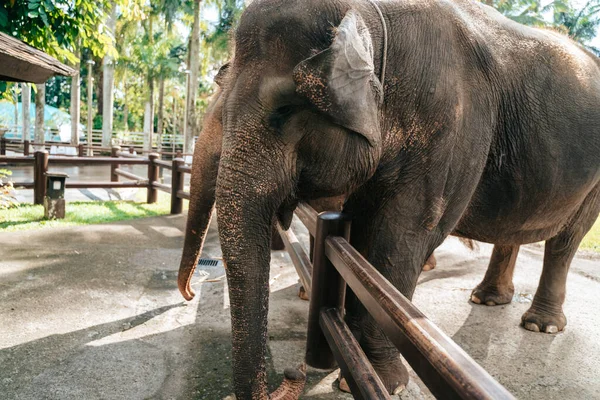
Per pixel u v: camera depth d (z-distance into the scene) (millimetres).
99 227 6738
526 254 6312
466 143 2463
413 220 2398
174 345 3115
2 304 3660
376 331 2525
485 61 2592
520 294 4543
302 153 2008
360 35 1910
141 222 7336
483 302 4207
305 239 6660
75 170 16188
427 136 2322
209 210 2459
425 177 2359
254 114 1859
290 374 2170
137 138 40438
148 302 3879
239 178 1853
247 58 1915
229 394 2551
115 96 51281
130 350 3018
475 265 5555
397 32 2293
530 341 3467
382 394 1653
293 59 1865
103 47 7777
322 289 2648
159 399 2488
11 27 6438
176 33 37375
